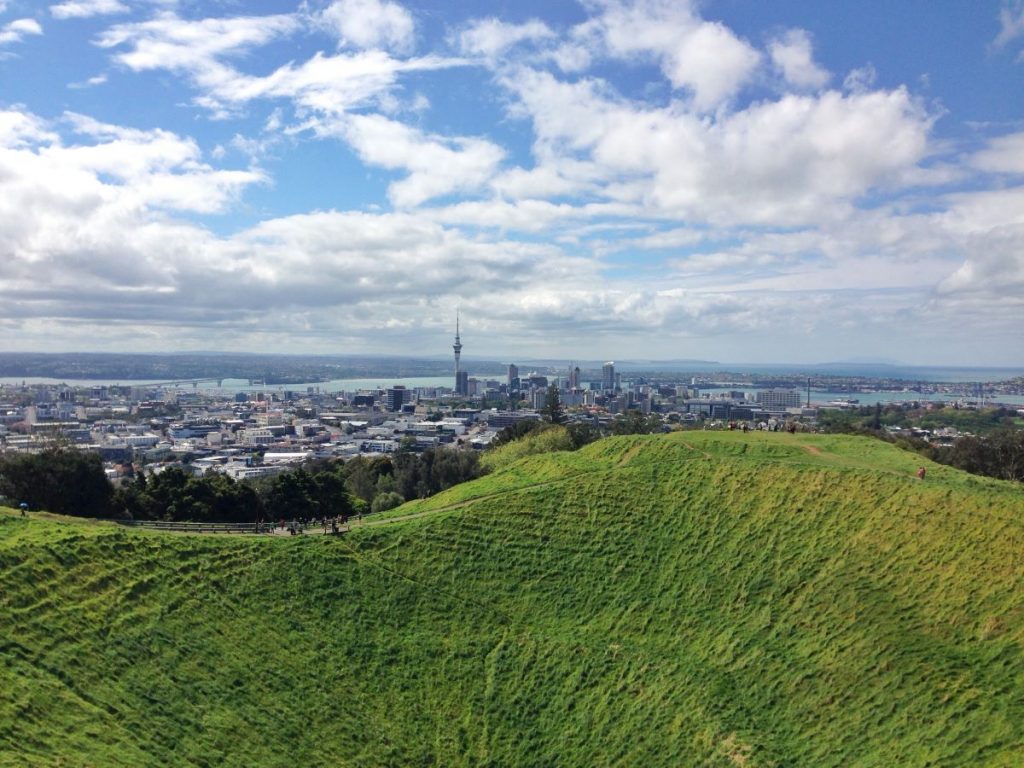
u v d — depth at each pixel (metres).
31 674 44.22
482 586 68.00
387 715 54.44
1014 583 50.75
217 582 61.47
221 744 45.91
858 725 45.34
